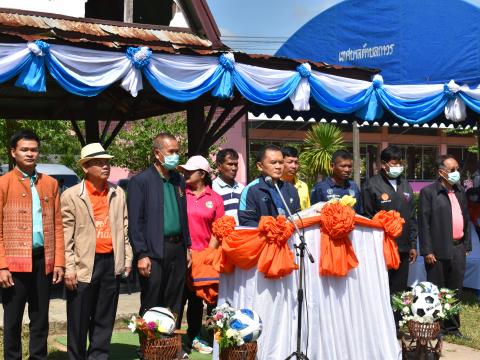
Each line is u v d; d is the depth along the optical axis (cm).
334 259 493
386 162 658
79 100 1052
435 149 2734
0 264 475
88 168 525
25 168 494
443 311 531
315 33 1007
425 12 875
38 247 497
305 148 2111
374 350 516
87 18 751
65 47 615
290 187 566
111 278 533
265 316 484
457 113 847
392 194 655
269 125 2327
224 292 519
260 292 486
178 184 566
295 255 491
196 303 612
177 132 1450
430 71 877
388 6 911
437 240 683
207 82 696
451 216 685
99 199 532
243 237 480
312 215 505
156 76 665
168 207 554
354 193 650
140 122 1458
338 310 506
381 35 923
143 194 547
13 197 487
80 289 519
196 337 618
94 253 522
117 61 645
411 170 2689
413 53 892
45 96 1002
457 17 844
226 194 655
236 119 847
